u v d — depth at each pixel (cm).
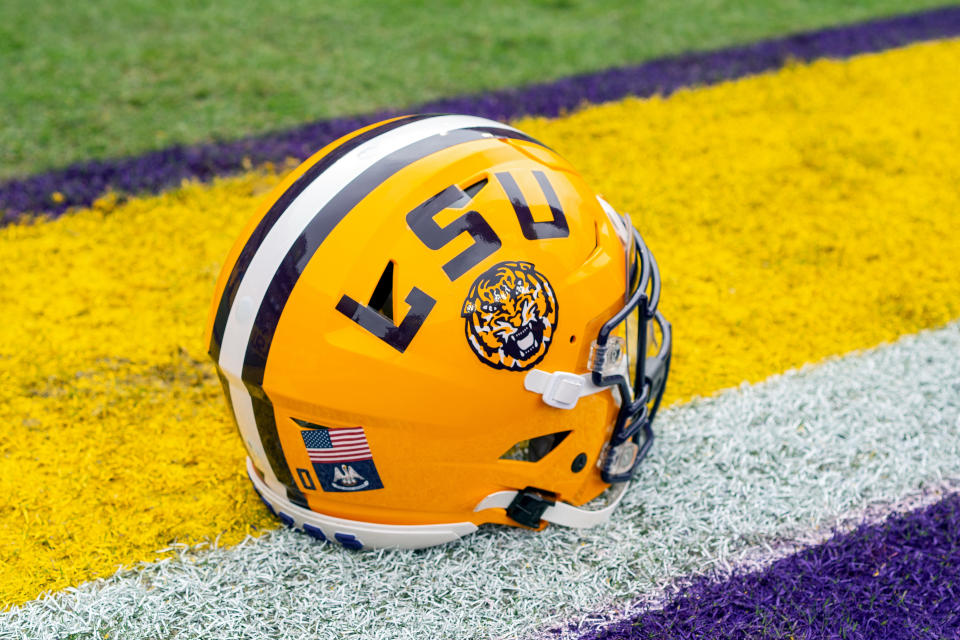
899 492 259
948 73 558
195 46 560
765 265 371
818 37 614
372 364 192
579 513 236
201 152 444
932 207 413
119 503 252
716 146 464
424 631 213
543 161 214
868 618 216
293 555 233
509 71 546
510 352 197
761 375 307
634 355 230
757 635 212
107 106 487
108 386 298
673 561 235
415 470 207
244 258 201
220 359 205
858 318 338
